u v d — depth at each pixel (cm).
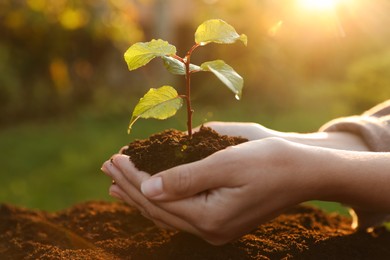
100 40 346
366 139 58
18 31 294
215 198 45
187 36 427
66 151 253
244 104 380
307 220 64
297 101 380
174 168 44
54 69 340
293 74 392
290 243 54
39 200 180
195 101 398
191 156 48
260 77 385
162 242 55
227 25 48
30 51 328
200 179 44
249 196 45
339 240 56
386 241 60
